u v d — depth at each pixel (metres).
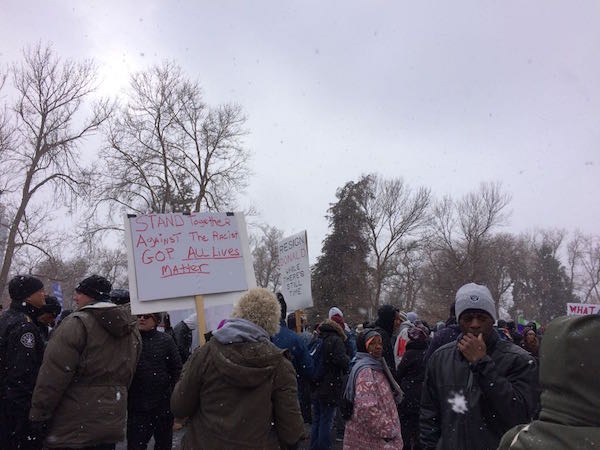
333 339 6.22
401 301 56.69
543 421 1.39
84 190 22.47
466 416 2.87
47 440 3.93
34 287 4.79
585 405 1.32
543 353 1.43
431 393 3.18
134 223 5.30
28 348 4.43
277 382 3.20
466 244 45.94
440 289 45.78
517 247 60.50
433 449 3.12
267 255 59.16
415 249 46.59
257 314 3.25
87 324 3.98
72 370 3.87
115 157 26.34
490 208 44.88
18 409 4.37
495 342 3.04
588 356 1.33
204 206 28.50
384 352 6.57
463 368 2.98
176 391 3.25
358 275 44.03
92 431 3.91
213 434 3.09
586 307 13.57
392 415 4.56
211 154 28.02
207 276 5.35
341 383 6.21
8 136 20.89
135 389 5.11
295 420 3.24
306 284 8.11
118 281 42.50
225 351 3.09
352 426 4.70
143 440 5.13
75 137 22.05
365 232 45.88
